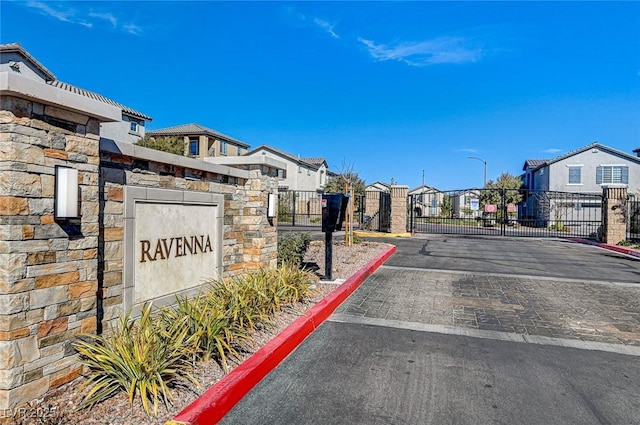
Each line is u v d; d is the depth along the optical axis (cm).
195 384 347
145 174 470
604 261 1296
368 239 1894
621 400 379
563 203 3325
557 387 403
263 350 433
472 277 972
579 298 780
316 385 392
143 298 465
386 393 380
